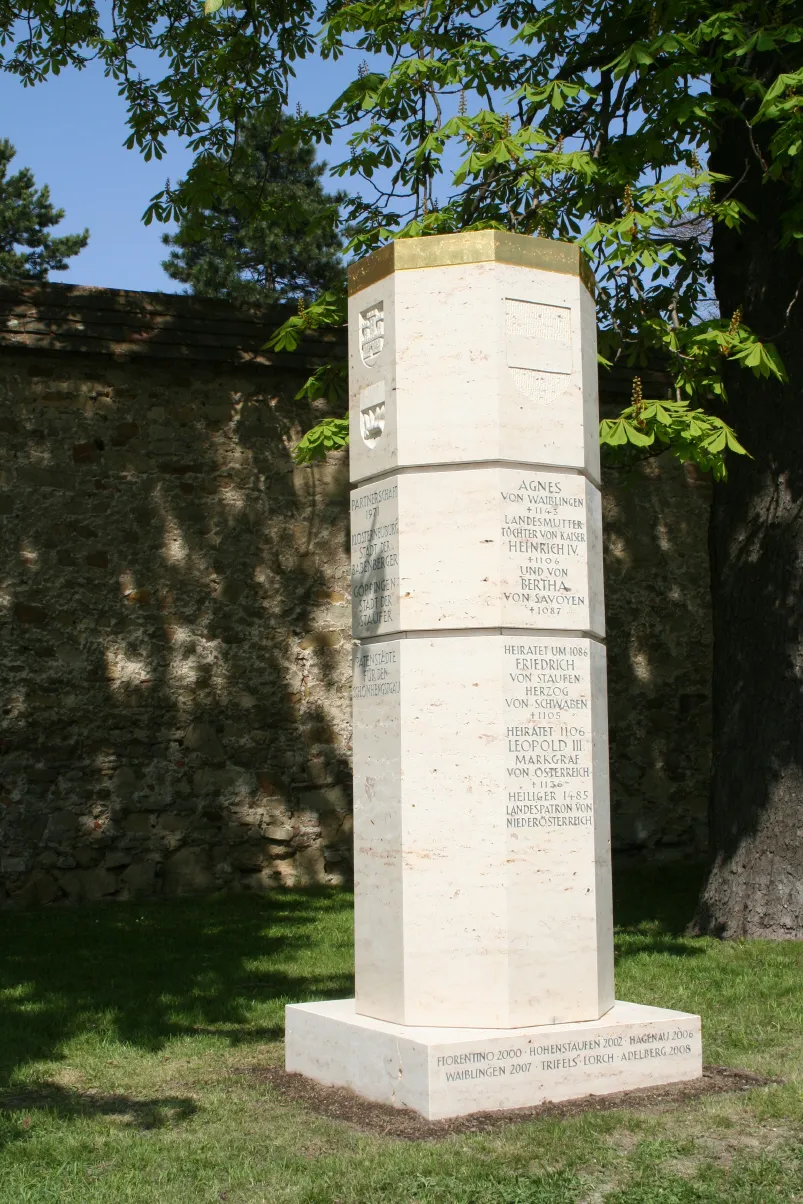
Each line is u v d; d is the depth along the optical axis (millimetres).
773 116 8055
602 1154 4621
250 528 12695
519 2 10406
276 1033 6832
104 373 12352
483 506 5602
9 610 11836
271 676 12633
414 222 9367
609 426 8242
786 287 9570
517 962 5445
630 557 14211
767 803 9422
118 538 12250
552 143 8680
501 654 5535
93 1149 4859
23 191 31750
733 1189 4297
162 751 12219
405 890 5512
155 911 11141
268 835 12477
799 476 9539
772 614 9555
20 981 8203
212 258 29641
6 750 11711
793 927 9219
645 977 7992
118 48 11961
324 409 13070
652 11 8680
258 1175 4512
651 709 14086
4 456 11953
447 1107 5078
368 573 5891
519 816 5516
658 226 8445
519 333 5742
